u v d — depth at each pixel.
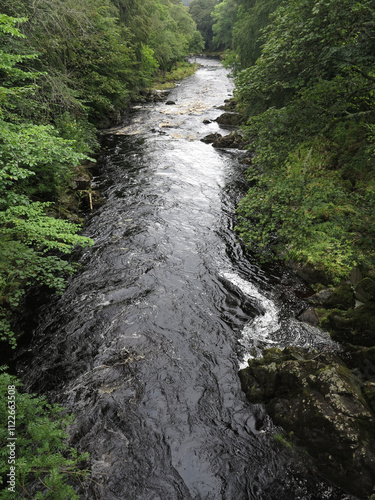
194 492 3.60
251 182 12.28
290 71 8.41
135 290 6.80
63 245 6.65
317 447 3.77
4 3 9.29
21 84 10.20
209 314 6.23
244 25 17.81
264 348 5.47
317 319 5.88
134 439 4.09
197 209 10.36
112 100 20.27
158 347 5.47
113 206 10.43
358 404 3.75
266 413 4.43
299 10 7.45
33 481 3.37
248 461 3.88
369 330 5.04
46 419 3.64
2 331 5.70
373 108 8.52
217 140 16.61
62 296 6.66
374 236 6.42
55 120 11.98
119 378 4.91
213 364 5.20
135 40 27.67
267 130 9.14
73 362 5.21
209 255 8.09
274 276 7.36
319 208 7.68
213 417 4.39
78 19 12.95
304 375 4.27
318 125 8.65
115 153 15.62
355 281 6.38
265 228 8.03
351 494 3.49
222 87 35.44
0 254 5.68
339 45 7.65
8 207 7.48
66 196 9.88
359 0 6.49
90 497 3.48
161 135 18.64
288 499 3.53
